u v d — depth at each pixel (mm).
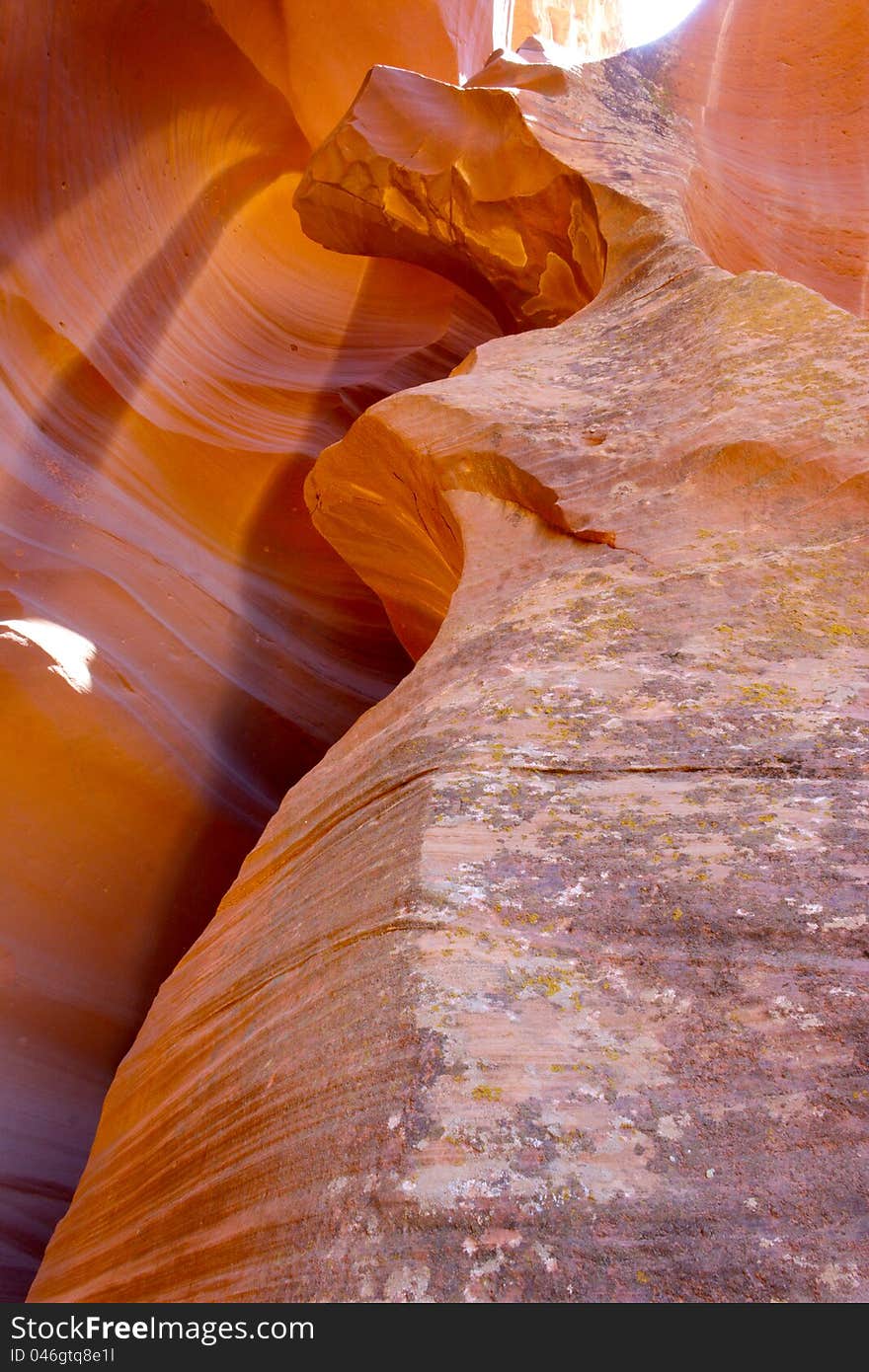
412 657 7211
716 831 1745
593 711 2135
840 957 1460
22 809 5363
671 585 2605
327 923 1976
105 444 8211
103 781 5727
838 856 1639
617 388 4020
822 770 1849
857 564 2564
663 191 6516
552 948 1567
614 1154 1255
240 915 2713
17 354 7738
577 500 3221
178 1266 1793
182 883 5977
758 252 7359
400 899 1733
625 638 2408
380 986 1603
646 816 1812
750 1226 1152
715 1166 1225
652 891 1637
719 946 1519
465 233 8164
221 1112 1932
